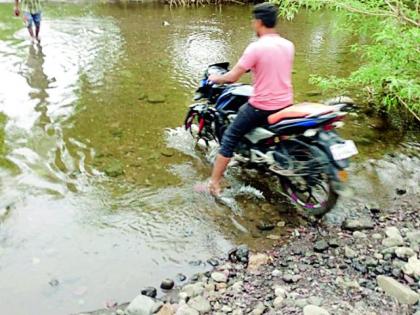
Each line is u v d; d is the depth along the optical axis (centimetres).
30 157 486
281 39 389
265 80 385
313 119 376
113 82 685
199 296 321
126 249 370
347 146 377
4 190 431
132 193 440
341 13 609
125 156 499
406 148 536
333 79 609
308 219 412
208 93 489
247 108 401
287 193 442
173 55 815
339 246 377
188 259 362
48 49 803
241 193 446
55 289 327
